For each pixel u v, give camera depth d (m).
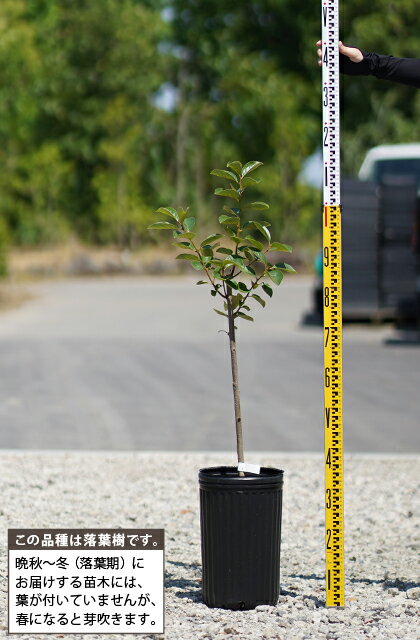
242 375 15.89
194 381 15.21
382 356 18.25
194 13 65.31
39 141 61.12
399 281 22.72
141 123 56.78
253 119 54.94
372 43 56.75
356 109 58.75
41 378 15.47
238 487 5.33
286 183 53.25
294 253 49.91
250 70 58.19
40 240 54.97
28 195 54.78
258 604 5.41
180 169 56.25
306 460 9.81
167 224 5.38
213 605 5.43
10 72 45.16
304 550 6.90
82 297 34.84
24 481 8.80
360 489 8.75
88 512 7.79
